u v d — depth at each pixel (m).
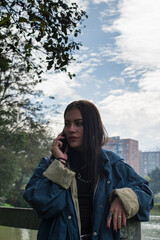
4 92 21.55
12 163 26.73
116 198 1.22
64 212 1.25
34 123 25.66
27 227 2.22
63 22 3.64
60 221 1.23
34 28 3.53
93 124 1.37
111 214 1.19
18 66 20.44
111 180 1.28
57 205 1.21
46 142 28.14
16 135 23.12
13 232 6.12
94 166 1.29
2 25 3.18
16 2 3.39
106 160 1.32
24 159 27.55
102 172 1.30
